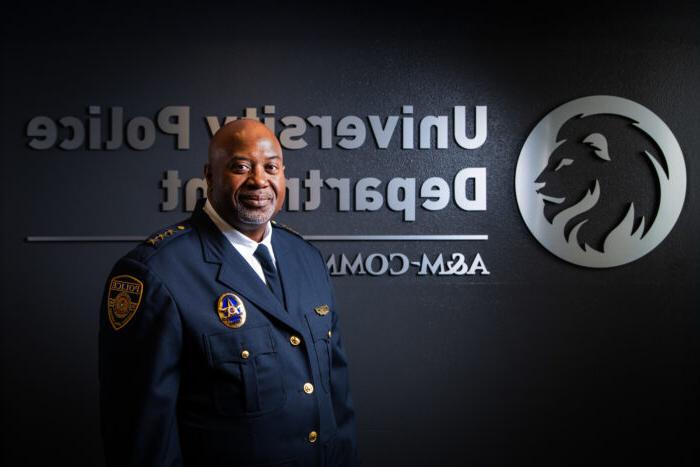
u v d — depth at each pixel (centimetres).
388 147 257
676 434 256
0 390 250
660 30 257
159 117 252
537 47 257
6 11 252
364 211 257
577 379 257
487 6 258
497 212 257
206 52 256
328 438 140
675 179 255
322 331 145
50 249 251
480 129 256
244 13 256
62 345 251
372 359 256
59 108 252
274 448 128
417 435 256
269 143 135
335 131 256
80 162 252
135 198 253
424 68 257
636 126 255
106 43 254
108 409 122
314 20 257
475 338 257
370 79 257
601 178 257
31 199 251
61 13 253
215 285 130
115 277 129
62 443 251
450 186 258
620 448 256
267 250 142
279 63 256
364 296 257
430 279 257
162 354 120
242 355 126
